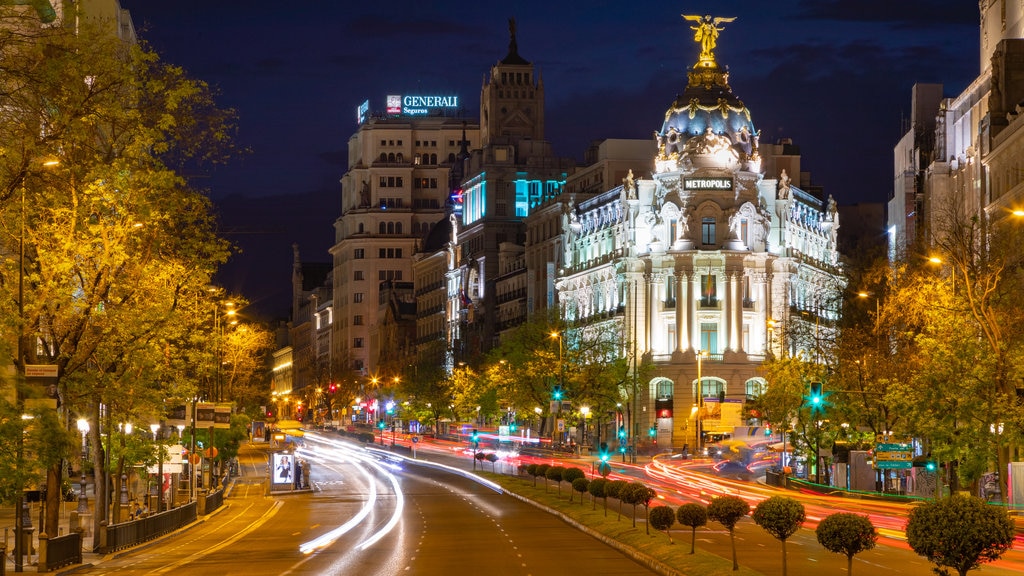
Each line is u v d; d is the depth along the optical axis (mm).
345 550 59438
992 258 78438
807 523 68500
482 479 122875
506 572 48438
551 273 198250
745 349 167500
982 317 67625
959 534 30859
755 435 158500
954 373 68688
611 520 67938
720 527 66875
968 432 69625
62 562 51688
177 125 50906
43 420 45844
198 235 59250
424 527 72812
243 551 60219
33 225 52594
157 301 57125
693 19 176625
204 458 109562
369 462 158375
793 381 105062
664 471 124438
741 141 171125
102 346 55594
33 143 43562
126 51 52438
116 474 69188
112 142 51781
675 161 169750
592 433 177500
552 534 66562
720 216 167250
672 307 168250
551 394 151750
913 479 91250
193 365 74688
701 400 153875
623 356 166875
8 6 39750
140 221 53469
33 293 50969
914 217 142750
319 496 106500
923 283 83750
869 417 92125
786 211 171500
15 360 48094
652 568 49094
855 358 93938
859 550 35906
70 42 45250
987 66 126750
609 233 179125
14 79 41344
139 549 62312
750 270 168000
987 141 113812
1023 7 115188
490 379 166500
